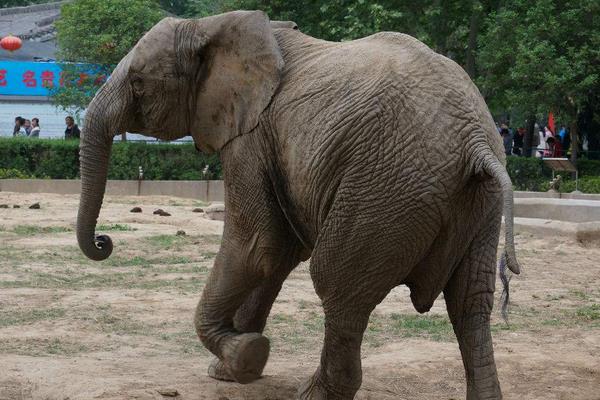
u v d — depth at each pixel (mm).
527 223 24141
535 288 17344
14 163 40312
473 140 7414
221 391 9523
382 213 7539
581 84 37750
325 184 7809
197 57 8789
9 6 79812
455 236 7703
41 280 16875
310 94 8031
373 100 7617
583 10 38938
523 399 10031
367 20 39188
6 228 24141
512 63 40031
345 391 8336
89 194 9336
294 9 43062
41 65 51156
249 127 8445
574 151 41062
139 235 23141
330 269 7898
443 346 12258
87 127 9219
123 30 43844
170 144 40938
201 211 30359
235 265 8875
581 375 11078
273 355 11719
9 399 9172
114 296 15352
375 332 13352
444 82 7594
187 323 13492
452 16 41562
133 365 10648
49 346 11727
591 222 23453
